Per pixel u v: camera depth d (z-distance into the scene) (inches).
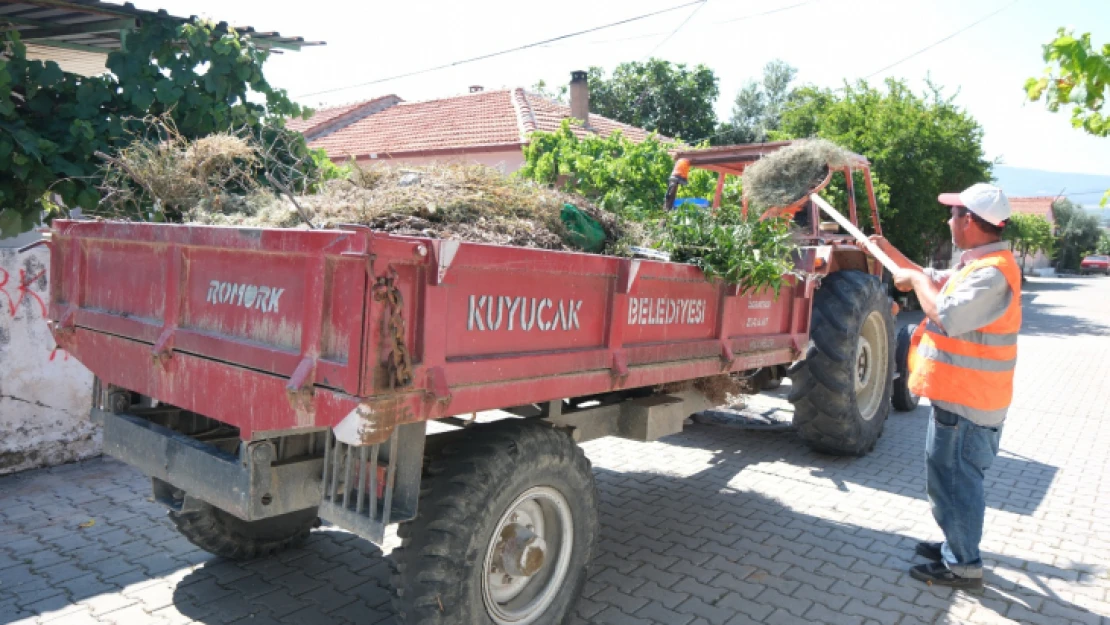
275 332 96.9
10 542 152.8
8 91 199.0
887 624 135.6
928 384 147.8
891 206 709.3
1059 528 183.3
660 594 143.9
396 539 164.1
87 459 206.4
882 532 178.4
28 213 209.5
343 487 102.0
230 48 230.2
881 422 244.4
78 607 128.6
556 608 122.2
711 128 1226.0
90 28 239.8
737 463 229.6
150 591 135.9
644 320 129.0
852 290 218.1
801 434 233.8
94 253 131.9
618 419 150.9
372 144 698.2
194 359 108.0
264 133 243.6
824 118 753.0
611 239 150.9
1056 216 2137.1
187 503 124.9
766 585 149.3
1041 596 148.2
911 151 703.1
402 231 119.6
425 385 91.0
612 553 161.9
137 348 119.3
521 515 118.3
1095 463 240.1
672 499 197.2
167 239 111.7
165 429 119.0
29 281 191.3
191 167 162.4
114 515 169.2
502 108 679.7
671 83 1201.4
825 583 151.0
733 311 155.5
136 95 219.3
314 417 90.4
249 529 145.9
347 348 87.2
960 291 139.7
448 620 103.4
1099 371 430.3
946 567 151.6
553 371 109.9
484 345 99.7
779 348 174.7
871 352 242.4
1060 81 87.2
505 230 129.3
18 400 192.2
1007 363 143.4
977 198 144.2
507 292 102.0
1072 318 786.8
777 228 163.0
